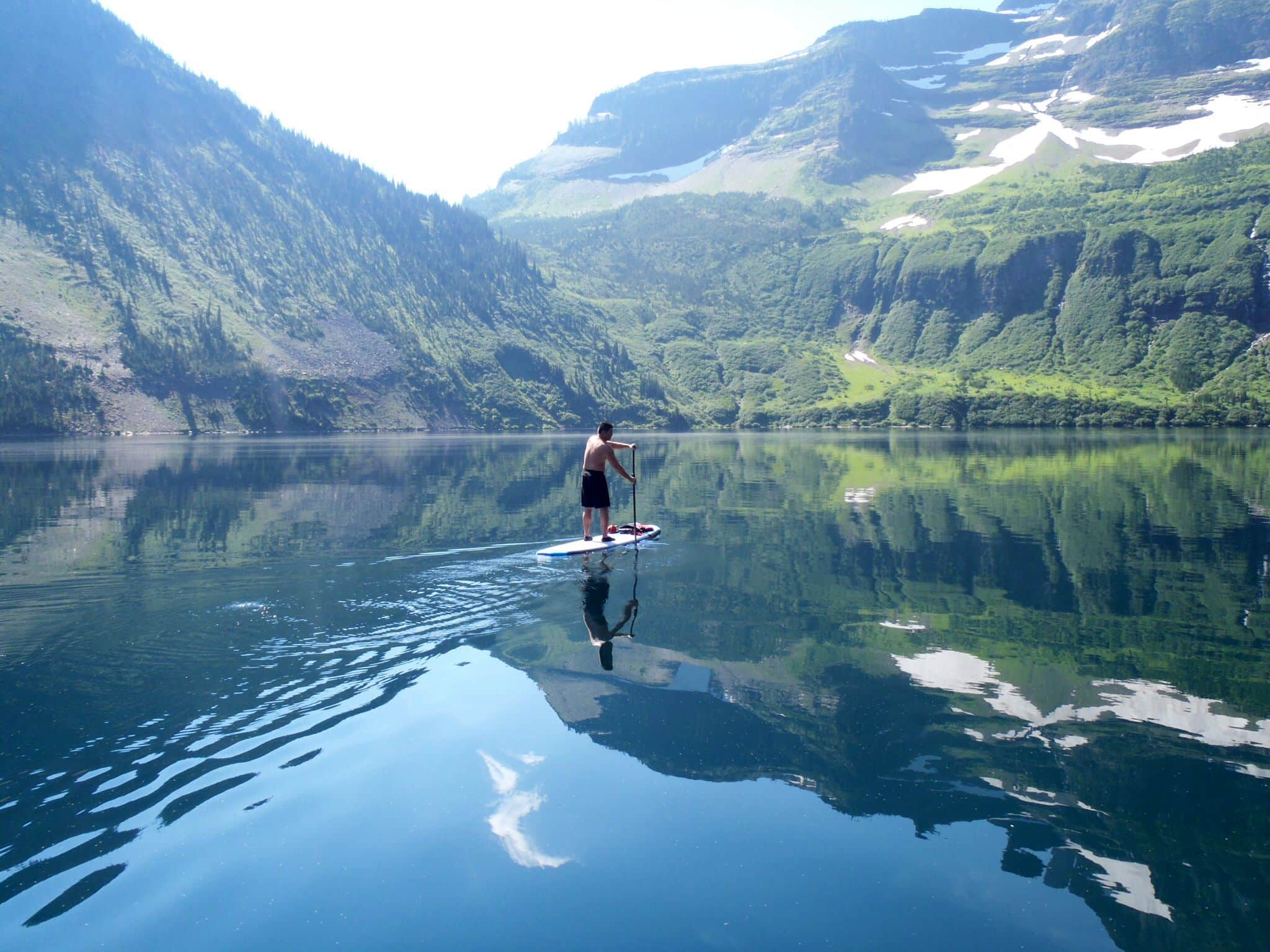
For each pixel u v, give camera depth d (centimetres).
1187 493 2762
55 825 521
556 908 446
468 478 3397
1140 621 1059
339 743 650
